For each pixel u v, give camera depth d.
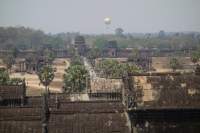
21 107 99.69
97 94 163.62
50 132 81.44
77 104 111.88
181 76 92.62
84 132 81.75
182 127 84.81
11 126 82.75
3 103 143.00
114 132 82.50
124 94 91.88
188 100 86.94
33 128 82.44
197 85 90.56
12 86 148.88
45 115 83.25
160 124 84.56
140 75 92.88
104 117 84.94
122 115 85.69
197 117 85.44
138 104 85.69
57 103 113.94
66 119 83.88
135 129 83.75
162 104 85.94
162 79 91.88
